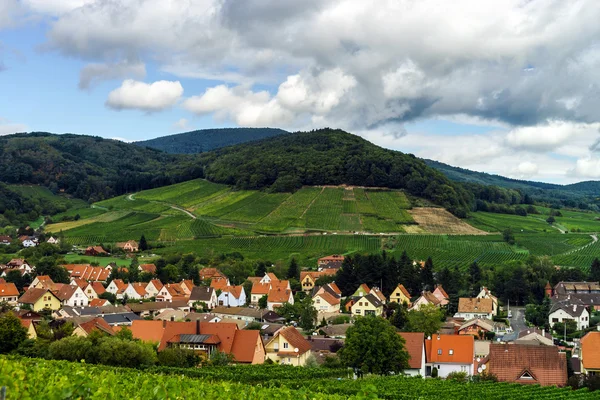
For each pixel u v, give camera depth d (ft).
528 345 310.04
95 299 578.66
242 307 575.79
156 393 127.03
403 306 586.45
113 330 390.42
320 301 583.58
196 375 272.51
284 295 603.26
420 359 337.11
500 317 570.87
